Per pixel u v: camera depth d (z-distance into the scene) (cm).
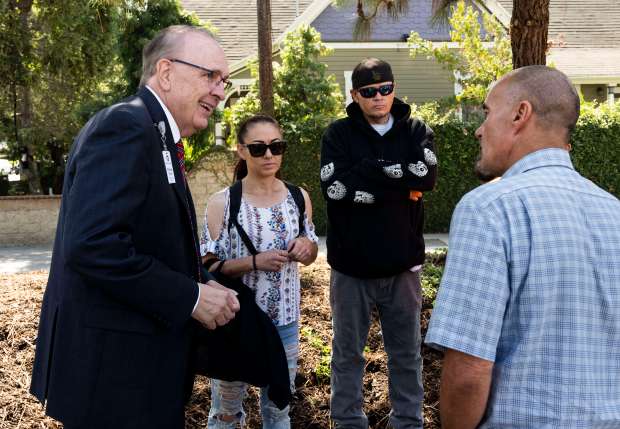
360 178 339
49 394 222
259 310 302
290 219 331
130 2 1271
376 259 341
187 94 234
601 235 179
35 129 1708
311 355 456
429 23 659
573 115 190
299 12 1969
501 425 177
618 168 1261
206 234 328
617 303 177
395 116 362
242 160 352
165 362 227
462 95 1491
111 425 218
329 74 1728
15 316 504
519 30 503
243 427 380
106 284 208
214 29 1459
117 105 221
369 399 416
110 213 205
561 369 173
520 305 175
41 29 1623
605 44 2002
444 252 684
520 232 176
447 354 178
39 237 1302
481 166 201
